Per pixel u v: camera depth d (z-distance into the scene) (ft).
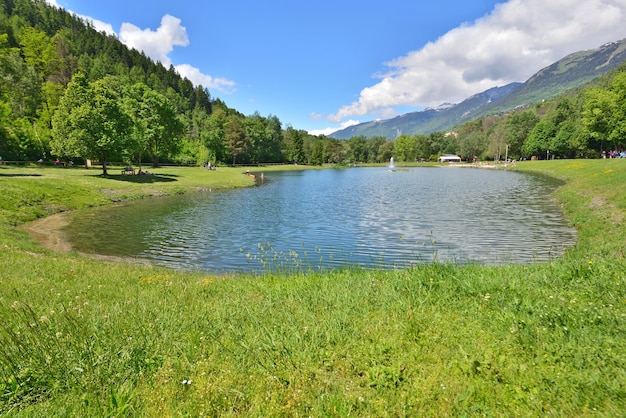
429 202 103.24
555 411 10.48
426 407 11.15
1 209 70.44
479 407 10.95
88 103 127.44
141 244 56.54
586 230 55.88
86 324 17.20
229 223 74.33
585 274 22.62
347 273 31.65
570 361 12.88
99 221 75.20
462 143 496.23
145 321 18.12
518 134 366.22
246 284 28.27
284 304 21.54
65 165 174.70
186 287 27.09
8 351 14.11
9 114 176.45
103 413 10.90
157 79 521.24
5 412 11.07
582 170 154.92
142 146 159.63
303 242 58.08
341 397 11.69
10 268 30.55
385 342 15.43
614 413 10.16
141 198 114.52
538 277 23.47
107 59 453.99
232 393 12.00
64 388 12.44
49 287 25.39
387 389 12.26
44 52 262.67
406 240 58.13
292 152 448.65
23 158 169.17
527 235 58.39
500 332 15.70
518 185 147.02
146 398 11.76
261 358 14.51
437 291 22.26
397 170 347.56
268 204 103.86
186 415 10.84
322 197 121.19
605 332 14.70
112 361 13.79
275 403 11.44
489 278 23.98
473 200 104.78
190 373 13.46
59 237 59.62
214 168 240.94
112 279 29.84
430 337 15.75
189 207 97.45
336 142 500.74
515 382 12.05
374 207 95.71
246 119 442.50
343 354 14.71
